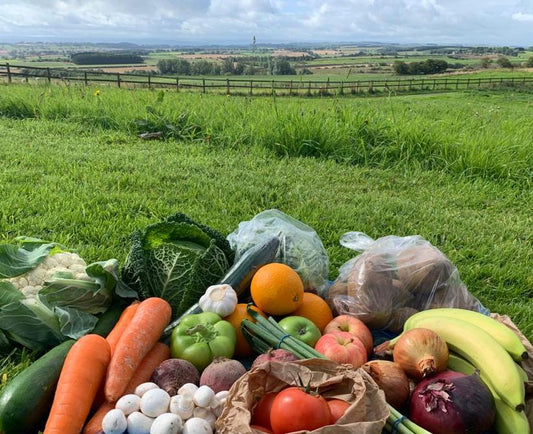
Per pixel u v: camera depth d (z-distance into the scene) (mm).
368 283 3566
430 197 7770
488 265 5320
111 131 11461
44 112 12789
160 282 3582
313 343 3145
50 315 3246
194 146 10281
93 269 3428
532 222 6887
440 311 3318
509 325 3510
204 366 2990
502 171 8828
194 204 6816
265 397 2436
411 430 2402
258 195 7164
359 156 9812
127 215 6047
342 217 6562
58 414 2480
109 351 2871
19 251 3512
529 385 2797
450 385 2580
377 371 2693
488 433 2707
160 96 13328
